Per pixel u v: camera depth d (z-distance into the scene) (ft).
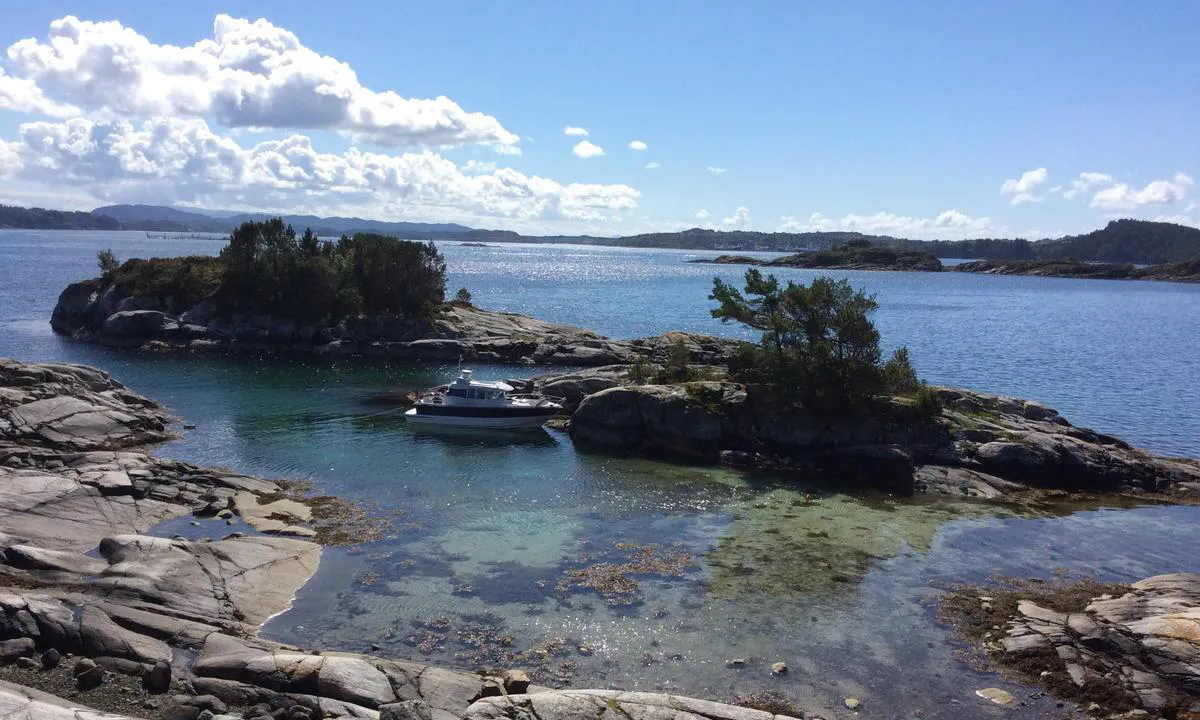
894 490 136.77
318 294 293.02
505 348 277.44
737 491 133.59
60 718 54.13
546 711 60.29
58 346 269.64
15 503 101.14
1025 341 361.10
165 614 77.10
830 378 154.81
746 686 71.97
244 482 124.57
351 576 93.04
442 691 65.36
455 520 114.32
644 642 79.51
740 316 173.06
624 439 161.89
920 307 548.72
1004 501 131.95
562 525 113.80
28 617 70.64
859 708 69.00
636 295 590.14
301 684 64.64
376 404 195.21
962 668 76.07
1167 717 67.51
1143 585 91.04
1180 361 302.66
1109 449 150.00
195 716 59.93
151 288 299.99
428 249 318.45
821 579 96.53
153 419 160.66
